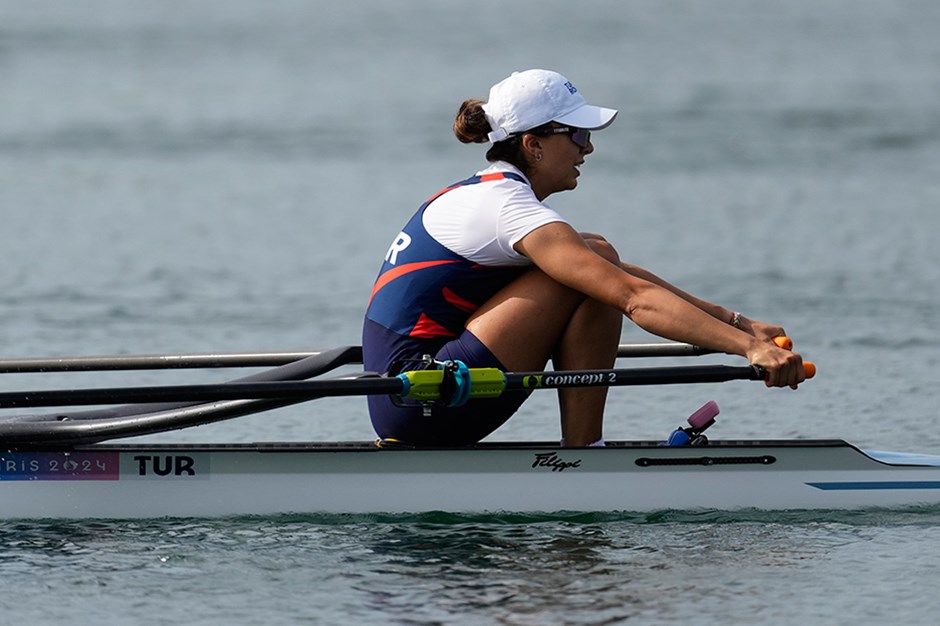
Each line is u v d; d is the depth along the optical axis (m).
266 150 80.25
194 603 18.62
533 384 20.33
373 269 49.06
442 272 21.06
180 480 21.77
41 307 42.44
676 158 76.00
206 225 58.06
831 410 31.53
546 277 20.88
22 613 18.33
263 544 20.94
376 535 21.33
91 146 81.56
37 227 57.41
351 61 131.00
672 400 32.91
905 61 128.88
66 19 186.38
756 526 21.80
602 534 21.34
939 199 62.66
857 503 22.27
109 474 21.73
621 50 140.38
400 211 61.22
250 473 21.73
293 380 22.12
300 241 54.50
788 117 91.81
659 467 21.89
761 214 59.69
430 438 21.83
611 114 21.55
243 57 135.75
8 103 100.81
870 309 41.91
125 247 53.16
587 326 21.09
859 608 18.34
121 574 19.72
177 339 38.25
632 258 50.75
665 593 18.83
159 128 89.50
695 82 112.88
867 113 93.12
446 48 143.12
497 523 21.83
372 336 21.80
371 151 79.25
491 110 21.47
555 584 19.22
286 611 18.30
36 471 21.73
